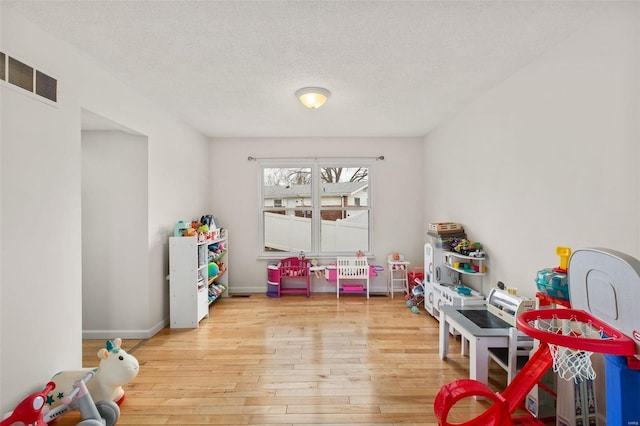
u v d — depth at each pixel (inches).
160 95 119.2
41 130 74.3
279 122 156.3
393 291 187.5
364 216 193.9
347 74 101.2
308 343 117.2
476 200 126.4
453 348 112.7
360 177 193.5
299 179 192.9
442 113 142.8
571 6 67.3
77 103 85.8
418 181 191.2
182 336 124.3
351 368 98.6
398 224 192.1
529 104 94.3
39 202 73.7
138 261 122.0
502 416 59.6
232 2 65.7
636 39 63.2
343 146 189.6
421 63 93.7
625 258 47.5
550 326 61.7
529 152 94.7
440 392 61.6
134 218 121.5
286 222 193.0
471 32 77.1
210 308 159.6
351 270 180.4
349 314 149.9
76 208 84.8
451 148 149.6
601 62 70.5
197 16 70.5
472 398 82.7
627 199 65.5
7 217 66.2
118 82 104.0
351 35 78.3
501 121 108.6
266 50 85.7
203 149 179.3
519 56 89.7
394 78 104.4
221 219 189.3
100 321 122.4
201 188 176.4
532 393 75.2
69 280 82.0
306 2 65.7
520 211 99.3
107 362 77.2
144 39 80.1
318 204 192.1
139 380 92.5
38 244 73.4
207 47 84.2
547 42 82.1
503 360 86.4
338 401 81.9
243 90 114.4
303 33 77.4
